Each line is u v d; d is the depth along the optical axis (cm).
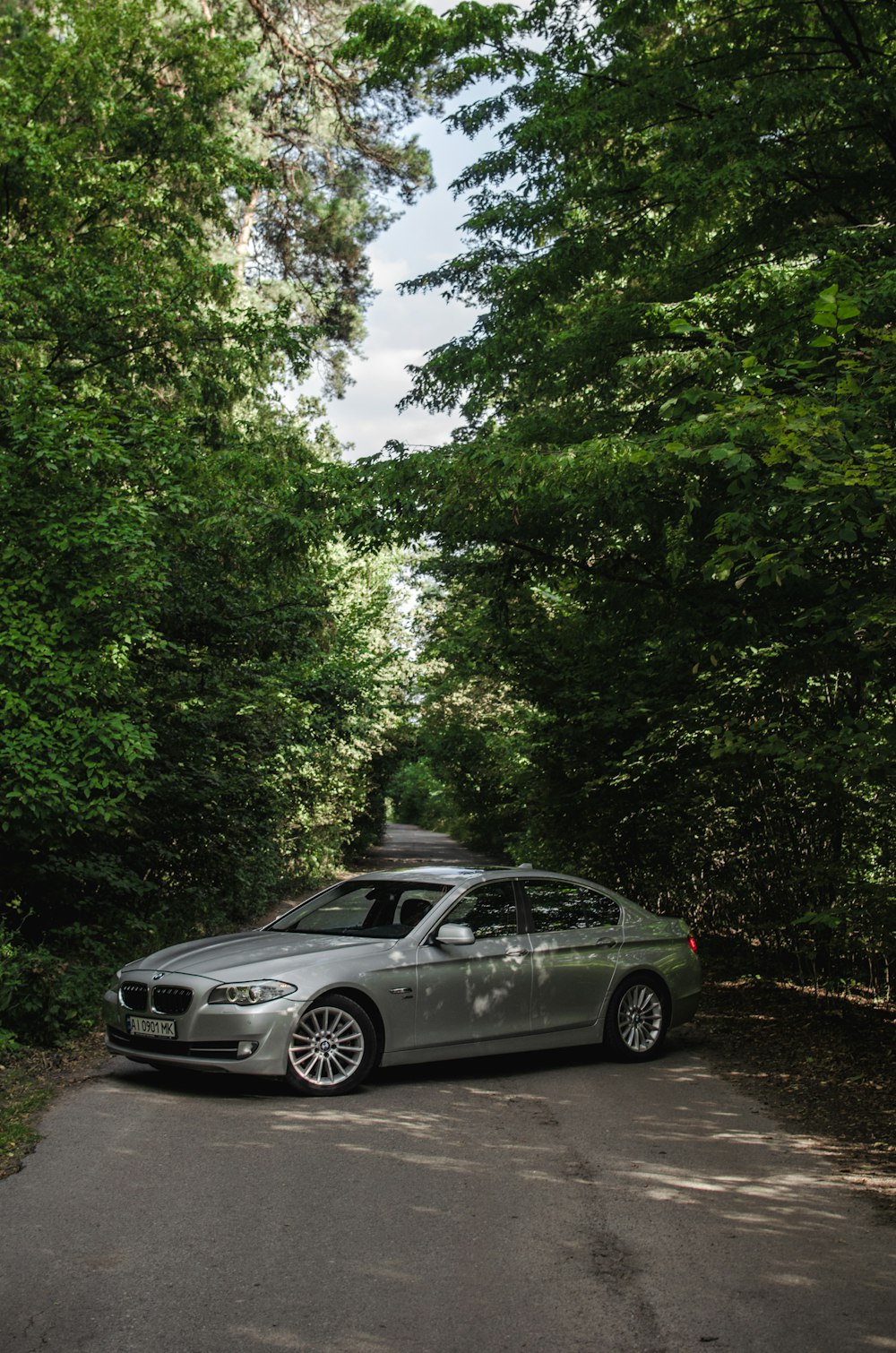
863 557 723
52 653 917
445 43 1224
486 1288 407
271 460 1284
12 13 1970
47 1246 441
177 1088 745
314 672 2173
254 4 2525
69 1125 634
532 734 1534
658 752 1271
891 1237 468
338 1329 370
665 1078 805
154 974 755
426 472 965
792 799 1087
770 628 856
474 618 1820
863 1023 959
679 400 788
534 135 1126
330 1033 740
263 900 2047
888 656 744
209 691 1552
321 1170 553
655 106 1121
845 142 1099
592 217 1217
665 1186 535
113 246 1620
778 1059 859
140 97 1780
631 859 1505
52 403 1105
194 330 1659
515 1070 835
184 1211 488
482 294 1235
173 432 1255
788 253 998
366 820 4022
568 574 1112
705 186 1006
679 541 907
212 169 1767
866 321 827
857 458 616
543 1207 501
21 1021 880
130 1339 359
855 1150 605
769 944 1281
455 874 876
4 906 1083
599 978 862
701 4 1188
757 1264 435
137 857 1404
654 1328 375
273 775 1856
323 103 2667
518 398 1295
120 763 1034
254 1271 419
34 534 946
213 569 1509
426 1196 514
